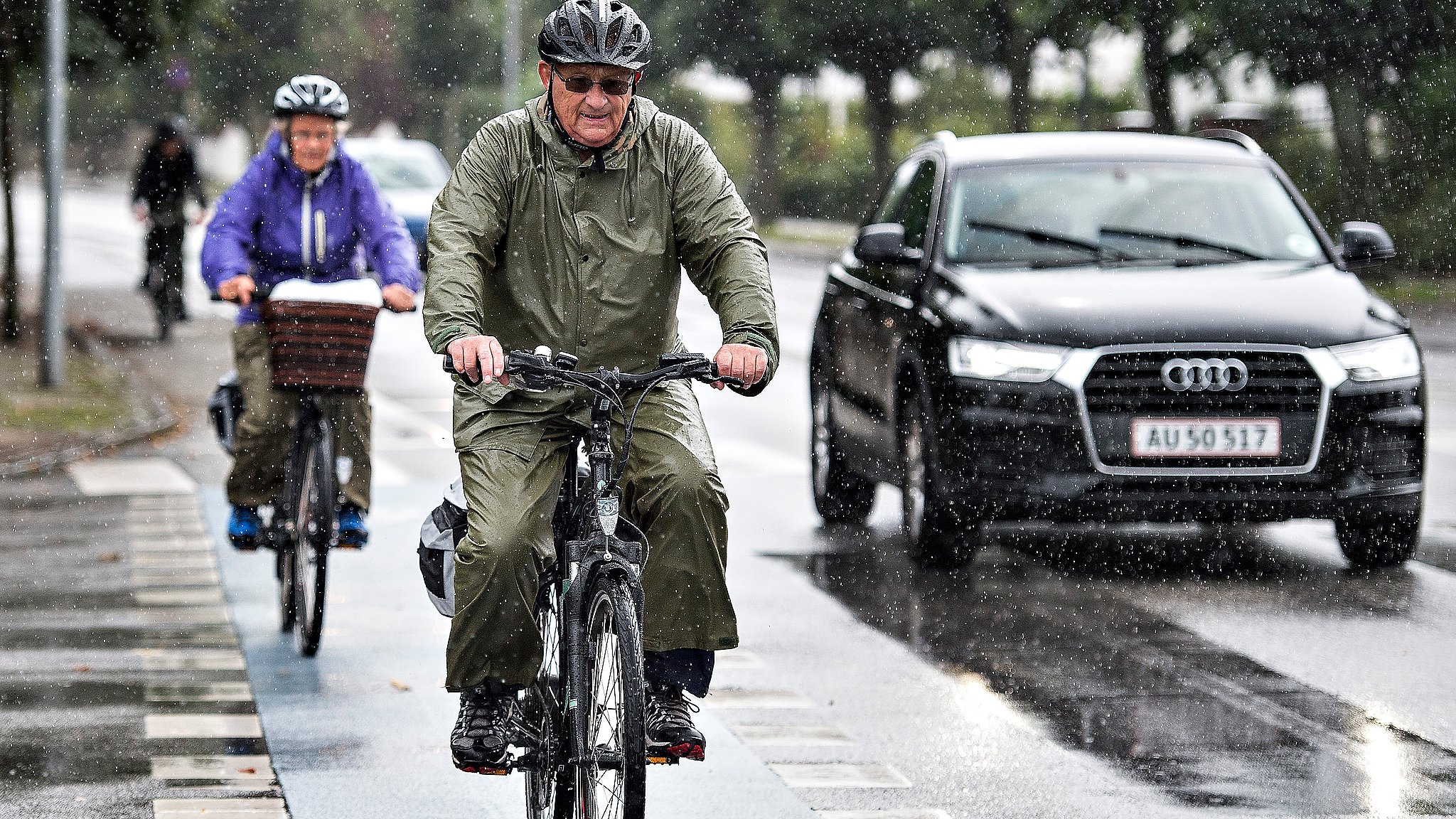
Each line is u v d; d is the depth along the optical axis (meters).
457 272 9.68
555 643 10.05
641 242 10.07
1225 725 13.19
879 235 20.33
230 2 130.00
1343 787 11.73
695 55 103.81
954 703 13.95
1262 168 21.19
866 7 90.94
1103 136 22.08
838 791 11.79
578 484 10.12
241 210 15.88
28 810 11.25
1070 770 12.19
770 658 15.46
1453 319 47.91
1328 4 56.09
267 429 15.71
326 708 13.78
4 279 44.22
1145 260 19.84
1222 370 17.67
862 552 20.03
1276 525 21.19
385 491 23.75
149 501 23.11
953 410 18.22
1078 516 17.84
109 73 48.22
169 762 12.34
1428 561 18.91
